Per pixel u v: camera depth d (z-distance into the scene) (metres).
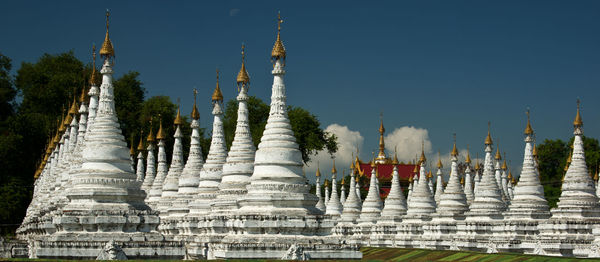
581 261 56.28
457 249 84.00
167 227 72.62
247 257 52.81
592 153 143.12
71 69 166.75
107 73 58.34
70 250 51.50
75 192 54.41
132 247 51.94
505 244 77.88
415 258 72.56
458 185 92.75
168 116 140.75
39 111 156.38
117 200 54.84
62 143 92.88
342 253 54.16
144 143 138.00
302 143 138.12
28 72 166.00
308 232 55.06
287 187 55.59
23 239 79.81
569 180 78.19
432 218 92.44
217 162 72.06
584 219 75.62
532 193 82.19
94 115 66.75
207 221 62.97
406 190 168.62
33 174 140.25
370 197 102.31
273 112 57.84
